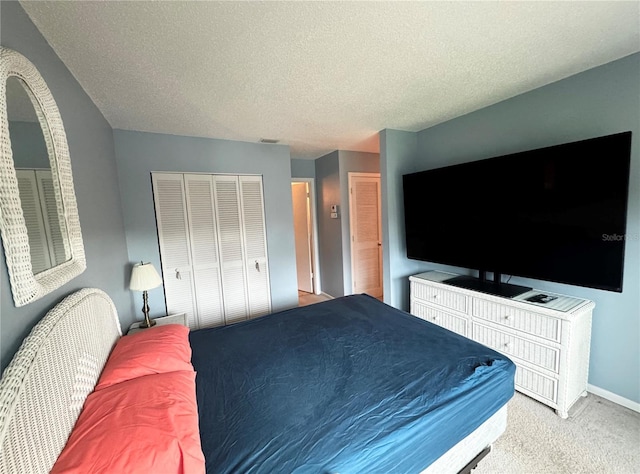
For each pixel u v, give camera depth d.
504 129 2.30
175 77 1.71
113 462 0.70
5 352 0.75
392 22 1.28
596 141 1.64
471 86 2.02
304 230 4.93
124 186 2.66
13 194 0.82
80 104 1.69
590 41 1.50
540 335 1.82
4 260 0.77
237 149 3.19
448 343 1.63
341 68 1.68
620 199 1.58
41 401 0.75
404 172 3.06
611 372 1.85
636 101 1.65
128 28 1.24
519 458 1.45
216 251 3.14
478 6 1.20
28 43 1.13
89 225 1.64
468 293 2.26
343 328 1.90
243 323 2.08
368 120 2.64
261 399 1.21
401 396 1.19
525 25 1.34
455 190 2.48
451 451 1.21
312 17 1.22
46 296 1.00
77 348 1.05
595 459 1.43
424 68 1.72
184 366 1.26
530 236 2.01
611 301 1.83
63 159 1.22
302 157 4.47
